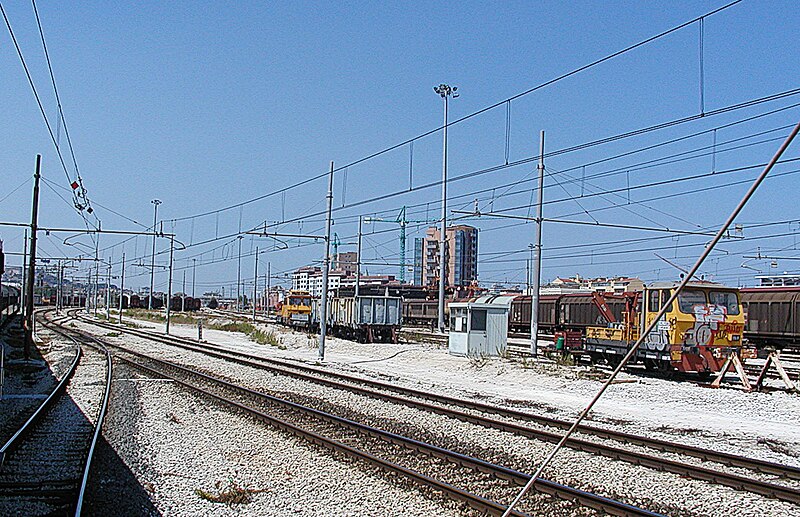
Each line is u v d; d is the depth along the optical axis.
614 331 28.98
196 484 10.92
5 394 21.83
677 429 15.68
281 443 13.88
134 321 87.25
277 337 53.59
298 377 25.92
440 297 50.16
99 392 21.58
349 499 10.09
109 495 10.30
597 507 9.54
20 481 11.05
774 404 18.98
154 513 9.54
